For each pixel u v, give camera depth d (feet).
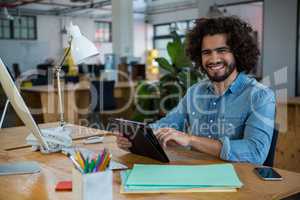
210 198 3.63
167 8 47.85
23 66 46.83
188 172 4.30
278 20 18.10
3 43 45.44
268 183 4.04
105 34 53.31
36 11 47.06
